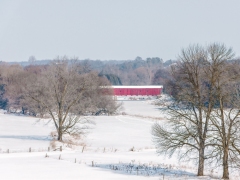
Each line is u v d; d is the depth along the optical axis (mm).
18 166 104688
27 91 190500
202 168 97812
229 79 95188
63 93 180750
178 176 95688
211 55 97188
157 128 105250
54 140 174250
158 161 130500
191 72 98500
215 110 95812
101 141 195625
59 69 185250
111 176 92250
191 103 98812
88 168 103938
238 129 93875
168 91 104188
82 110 192375
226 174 93250
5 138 191250
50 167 103750
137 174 96625
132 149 160625
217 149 95625
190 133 96812
